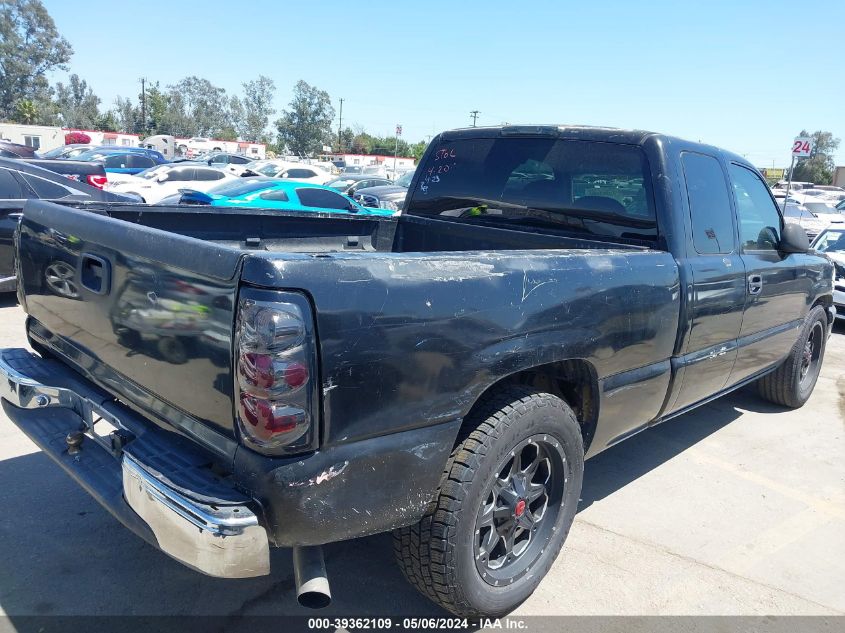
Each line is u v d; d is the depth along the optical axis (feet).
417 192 15.07
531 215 12.97
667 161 11.33
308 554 7.12
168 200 43.50
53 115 339.57
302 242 14.58
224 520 6.30
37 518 11.06
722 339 12.68
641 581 10.39
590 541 11.46
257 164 90.17
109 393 8.90
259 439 6.36
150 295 7.41
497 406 8.30
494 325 7.87
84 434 9.09
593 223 12.03
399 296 6.99
